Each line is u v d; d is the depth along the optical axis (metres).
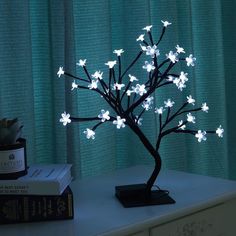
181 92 2.04
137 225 1.30
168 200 1.43
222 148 2.23
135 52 1.92
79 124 1.81
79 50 1.82
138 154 1.97
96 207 1.42
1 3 1.64
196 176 1.66
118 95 1.43
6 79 1.66
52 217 1.34
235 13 2.30
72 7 1.76
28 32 1.68
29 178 1.35
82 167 1.84
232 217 1.51
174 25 2.01
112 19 1.96
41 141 1.79
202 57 2.19
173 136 2.05
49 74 1.76
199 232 1.43
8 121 1.40
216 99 2.21
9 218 1.33
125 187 1.49
